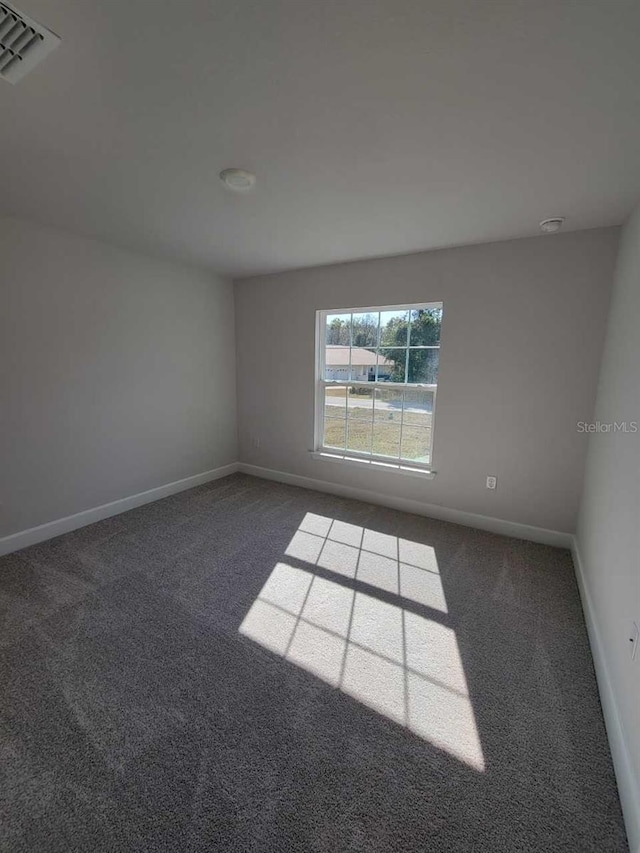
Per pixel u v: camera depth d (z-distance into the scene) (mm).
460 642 1776
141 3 887
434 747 1290
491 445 2828
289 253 2990
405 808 1108
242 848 1009
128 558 2465
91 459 2932
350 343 3494
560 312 2475
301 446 3848
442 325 2883
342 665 1632
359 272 3207
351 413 3557
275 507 3346
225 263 3359
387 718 1395
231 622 1882
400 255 2982
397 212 2129
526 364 2625
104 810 1092
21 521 2557
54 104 1251
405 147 1485
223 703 1441
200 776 1187
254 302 3906
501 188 1812
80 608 1966
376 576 2303
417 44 983
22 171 1725
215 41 987
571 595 2137
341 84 1137
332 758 1247
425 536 2820
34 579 2215
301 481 3896
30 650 1679
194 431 3799
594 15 883
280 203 2035
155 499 3475
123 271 2986
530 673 1606
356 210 2111
